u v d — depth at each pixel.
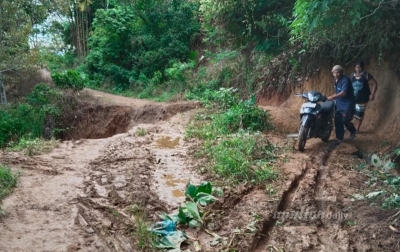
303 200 5.22
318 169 6.59
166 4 22.59
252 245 4.09
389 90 8.69
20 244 3.88
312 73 11.23
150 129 10.02
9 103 14.72
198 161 6.99
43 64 16.11
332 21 6.56
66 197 5.20
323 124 7.85
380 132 8.33
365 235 4.24
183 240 4.07
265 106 11.97
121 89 21.28
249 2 9.91
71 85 16.36
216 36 12.16
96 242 4.00
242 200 5.24
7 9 13.40
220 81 16.52
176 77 18.41
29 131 13.30
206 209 4.88
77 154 7.50
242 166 6.18
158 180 6.03
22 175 6.08
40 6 15.73
